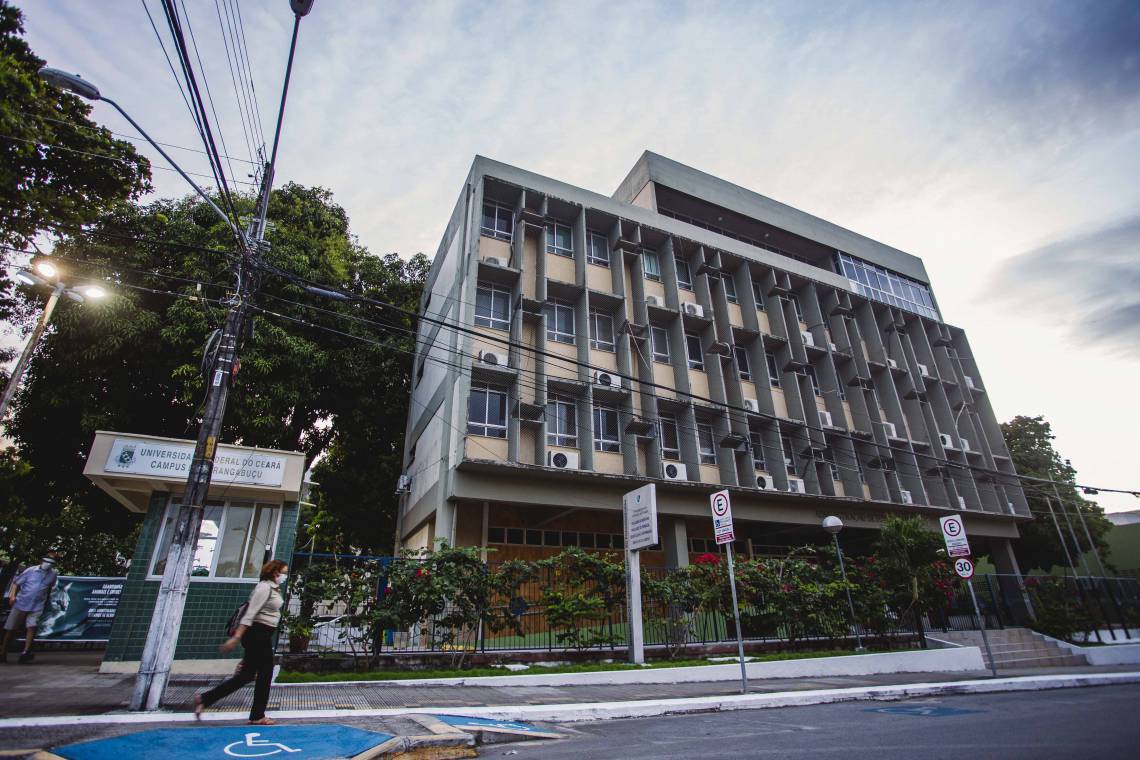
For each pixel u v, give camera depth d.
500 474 16.11
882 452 24.27
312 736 5.43
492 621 11.08
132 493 10.99
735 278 24.09
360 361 21.53
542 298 18.12
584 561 12.25
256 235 9.25
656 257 22.55
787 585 13.95
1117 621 22.05
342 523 23.12
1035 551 33.06
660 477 18.08
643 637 12.60
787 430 22.42
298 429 20.97
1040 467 33.97
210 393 7.84
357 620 10.09
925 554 15.84
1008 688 11.16
